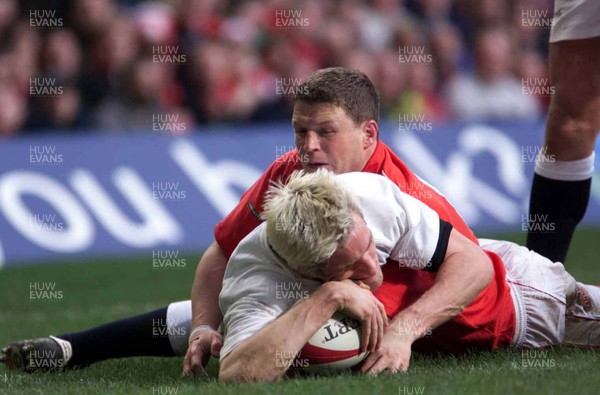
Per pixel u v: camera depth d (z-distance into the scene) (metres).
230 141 39.22
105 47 40.38
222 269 15.76
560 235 19.83
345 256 12.64
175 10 42.00
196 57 41.59
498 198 41.06
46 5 40.03
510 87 47.97
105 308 25.75
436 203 15.15
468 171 40.91
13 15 39.84
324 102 14.75
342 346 13.03
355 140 14.97
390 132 40.44
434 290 13.80
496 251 16.48
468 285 13.88
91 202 36.53
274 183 14.60
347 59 44.41
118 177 37.12
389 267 14.23
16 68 39.38
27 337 20.12
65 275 33.03
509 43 48.28
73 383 14.79
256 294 13.23
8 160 36.06
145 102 40.69
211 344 14.63
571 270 30.38
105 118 40.44
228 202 38.34
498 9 48.47
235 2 43.53
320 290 12.91
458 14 48.06
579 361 14.40
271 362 12.67
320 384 12.45
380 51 45.72
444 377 12.94
